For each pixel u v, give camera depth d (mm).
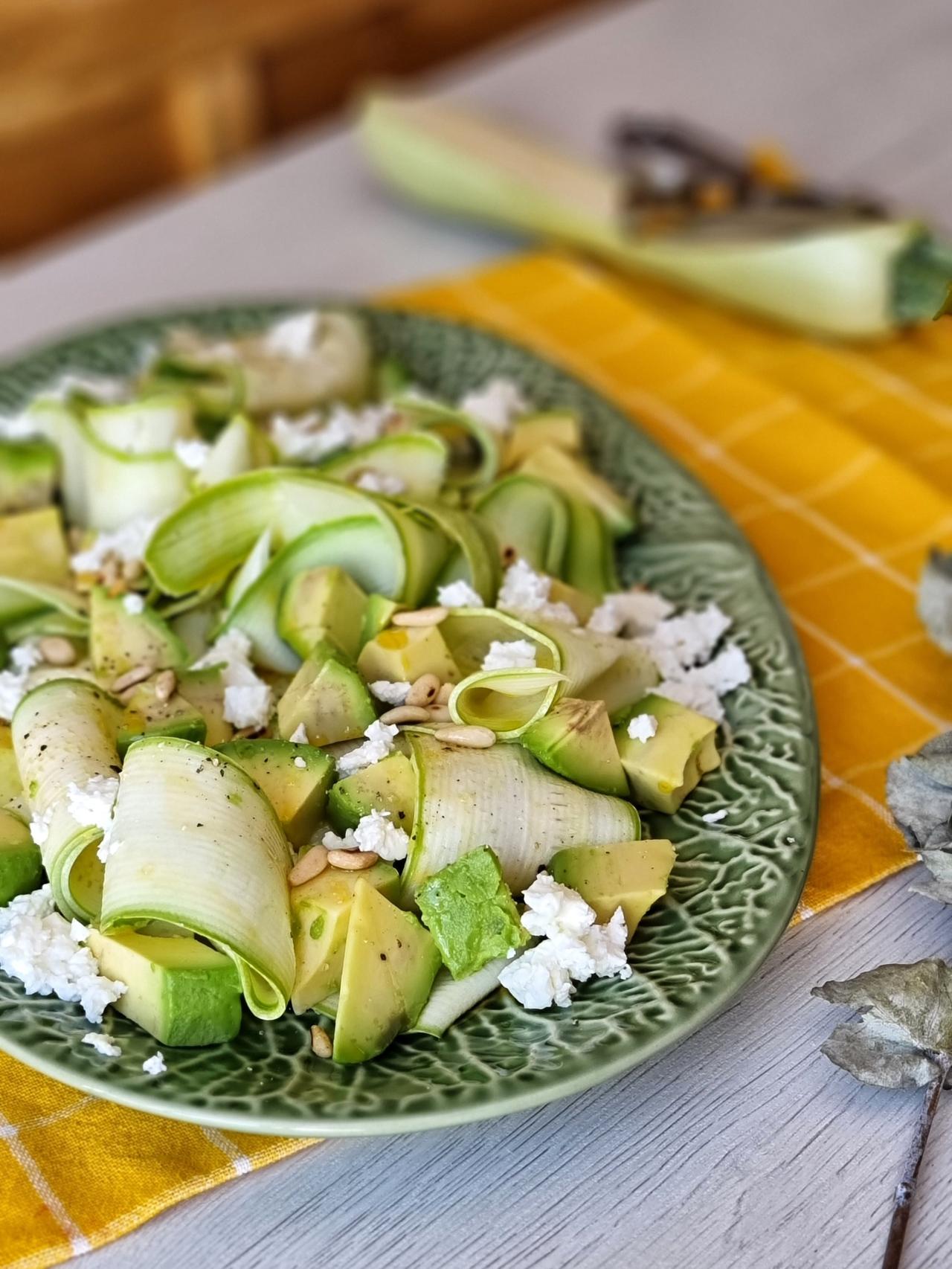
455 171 718
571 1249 350
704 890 398
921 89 831
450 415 523
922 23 900
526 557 481
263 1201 359
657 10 939
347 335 569
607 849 399
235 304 616
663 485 528
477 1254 350
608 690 441
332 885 384
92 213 1067
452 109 757
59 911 397
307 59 1113
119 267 720
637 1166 364
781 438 582
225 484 468
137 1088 355
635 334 646
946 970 377
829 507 550
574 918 379
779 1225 354
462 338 601
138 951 371
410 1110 347
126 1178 357
